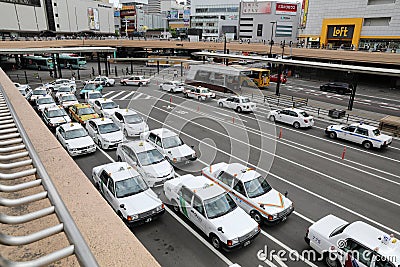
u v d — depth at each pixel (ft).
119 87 109.50
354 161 46.39
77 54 191.31
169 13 400.67
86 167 41.45
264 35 283.79
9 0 198.49
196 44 170.19
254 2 283.18
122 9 428.15
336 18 163.32
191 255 24.85
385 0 145.28
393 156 48.93
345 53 123.85
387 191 36.88
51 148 9.59
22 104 16.57
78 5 257.34
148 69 156.25
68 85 93.71
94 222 5.74
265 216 28.58
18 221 4.46
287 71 158.40
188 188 29.63
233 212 27.55
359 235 22.61
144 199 29.32
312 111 78.33
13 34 207.72
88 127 53.06
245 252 25.46
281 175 40.88
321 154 49.14
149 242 26.40
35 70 162.61
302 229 28.94
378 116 73.77
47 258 3.80
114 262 4.78
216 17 324.19
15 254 5.41
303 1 185.78
